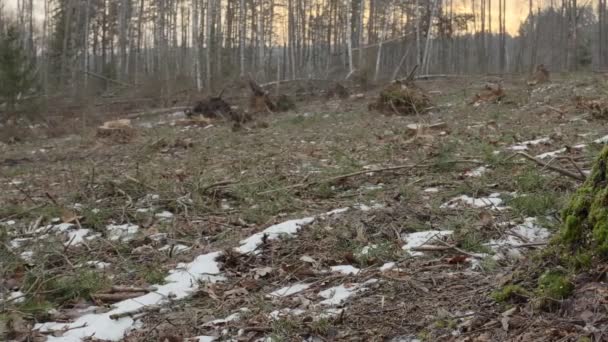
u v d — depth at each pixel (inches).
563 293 111.2
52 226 233.0
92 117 750.5
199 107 661.3
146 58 1476.4
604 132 305.9
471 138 325.7
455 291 134.1
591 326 100.6
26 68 699.4
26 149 560.7
